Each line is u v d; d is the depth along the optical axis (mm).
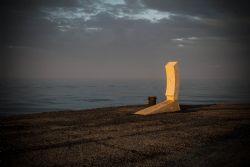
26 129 8539
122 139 7070
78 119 10656
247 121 9984
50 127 8891
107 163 5117
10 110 140250
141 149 6090
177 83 12734
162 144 6531
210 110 13398
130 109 13945
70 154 5711
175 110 12750
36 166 4965
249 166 4883
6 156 5570
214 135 7516
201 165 4949
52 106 167000
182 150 5988
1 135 7613
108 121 10094
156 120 10266
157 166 4930
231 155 5562
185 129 8414
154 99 15148
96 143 6652
